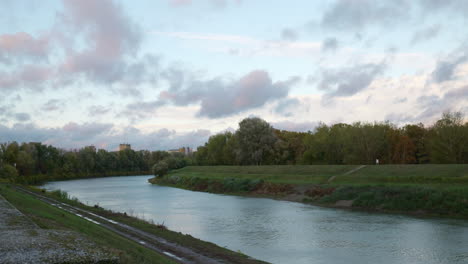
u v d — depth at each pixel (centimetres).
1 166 11125
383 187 4544
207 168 10594
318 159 9469
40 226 1563
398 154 8094
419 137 8319
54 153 14962
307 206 4716
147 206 4925
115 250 1155
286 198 5547
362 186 4791
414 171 5225
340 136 8838
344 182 5491
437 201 3766
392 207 4038
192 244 2089
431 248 2444
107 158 17662
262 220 3638
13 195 3622
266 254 2331
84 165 16150
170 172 12219
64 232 1401
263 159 10369
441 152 7025
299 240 2714
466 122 6831
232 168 9519
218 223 3475
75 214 3173
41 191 6003
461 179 4209
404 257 2250
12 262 916
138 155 19562
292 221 3559
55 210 2927
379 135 8162
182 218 3803
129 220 2927
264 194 6131
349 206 4441
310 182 5956
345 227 3206
